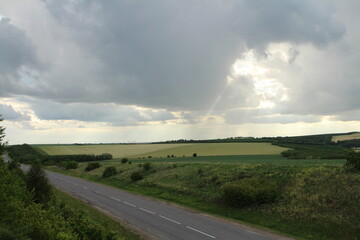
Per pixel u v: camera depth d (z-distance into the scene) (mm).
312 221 22328
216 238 19438
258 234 20703
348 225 20609
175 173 48156
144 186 45188
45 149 153750
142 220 24453
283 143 120938
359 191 24406
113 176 58812
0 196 13117
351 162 29719
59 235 12570
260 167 39344
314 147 109250
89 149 152625
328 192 25969
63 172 83438
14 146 163250
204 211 28969
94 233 15859
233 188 28609
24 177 24156
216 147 120625
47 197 23812
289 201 26891
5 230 11453
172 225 22844
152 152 129500
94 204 32000
